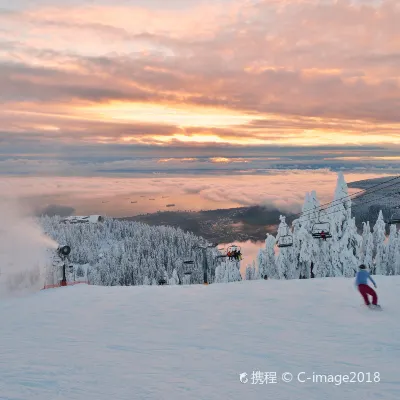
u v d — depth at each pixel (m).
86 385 8.91
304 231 49.03
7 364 10.40
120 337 13.35
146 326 14.82
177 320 15.66
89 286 26.73
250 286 22.75
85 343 12.63
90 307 18.77
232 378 9.49
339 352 11.38
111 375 9.61
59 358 11.00
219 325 14.72
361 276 16.66
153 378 9.43
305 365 10.37
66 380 9.21
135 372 9.86
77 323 15.55
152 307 18.31
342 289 20.47
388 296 18.61
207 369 10.12
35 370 9.90
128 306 18.75
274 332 13.59
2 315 17.38
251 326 14.44
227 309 17.27
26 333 14.05
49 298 21.84
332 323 14.48
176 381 9.24
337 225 47.81
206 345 12.30
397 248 50.03
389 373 9.73
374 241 51.34
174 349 11.91
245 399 8.28
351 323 14.41
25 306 19.50
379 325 14.02
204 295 20.80
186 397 8.32
